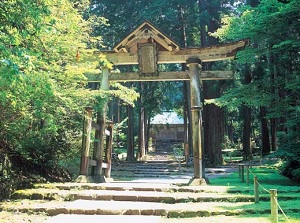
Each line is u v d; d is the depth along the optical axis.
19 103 6.94
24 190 7.96
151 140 41.91
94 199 7.58
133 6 24.67
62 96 7.94
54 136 10.41
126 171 18.45
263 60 20.12
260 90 10.96
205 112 22.45
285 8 8.84
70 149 11.30
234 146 33.81
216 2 21.67
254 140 33.06
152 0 24.55
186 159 21.31
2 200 7.32
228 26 10.83
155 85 26.97
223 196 7.34
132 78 11.55
